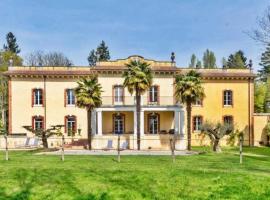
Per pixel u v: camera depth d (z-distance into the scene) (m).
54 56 77.44
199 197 12.48
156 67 40.78
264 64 49.50
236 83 43.56
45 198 12.20
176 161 19.56
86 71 42.31
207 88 43.25
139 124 34.88
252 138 43.22
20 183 13.43
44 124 41.53
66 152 27.89
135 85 34.31
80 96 33.28
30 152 27.66
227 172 15.27
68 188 12.97
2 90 58.91
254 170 16.38
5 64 67.12
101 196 12.41
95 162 18.53
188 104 33.72
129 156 23.00
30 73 41.31
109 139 36.44
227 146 40.06
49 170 15.44
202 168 16.31
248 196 12.66
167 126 40.69
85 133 41.44
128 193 12.63
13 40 93.00
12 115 41.44
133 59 40.84
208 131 31.66
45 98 41.66
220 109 43.22
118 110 38.09
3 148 34.34
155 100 40.72
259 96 59.81
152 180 13.95
